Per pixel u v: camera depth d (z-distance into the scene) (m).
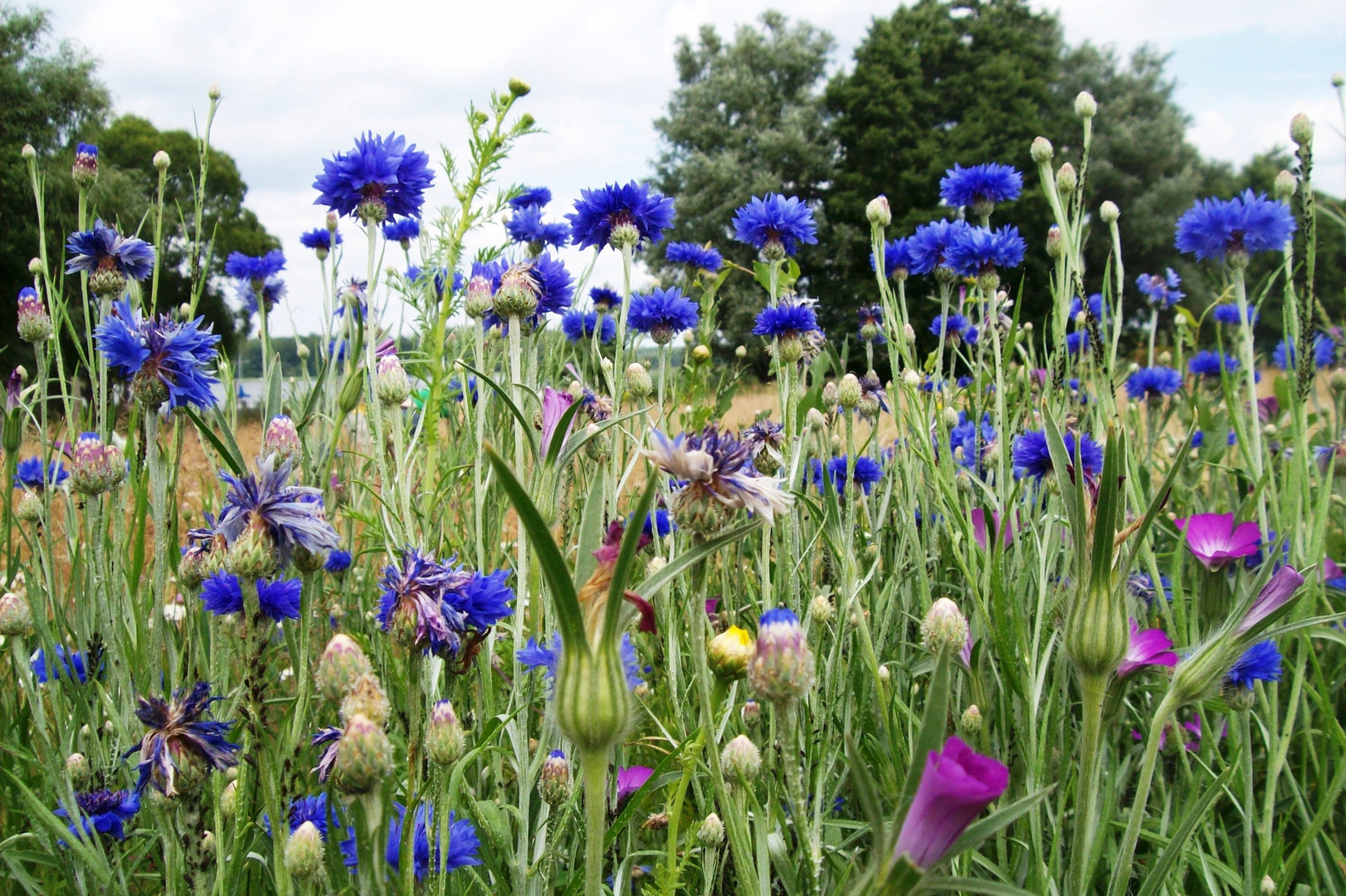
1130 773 2.48
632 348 3.40
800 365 3.44
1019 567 2.52
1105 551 1.32
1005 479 2.42
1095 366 2.68
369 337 2.24
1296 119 2.39
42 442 2.39
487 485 2.40
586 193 2.70
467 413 2.87
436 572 1.66
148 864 2.38
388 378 2.14
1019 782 2.09
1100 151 37.59
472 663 1.96
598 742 1.08
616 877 1.86
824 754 1.91
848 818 2.29
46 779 2.14
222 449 1.95
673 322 3.46
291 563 1.72
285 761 1.76
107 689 2.25
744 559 2.98
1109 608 1.33
